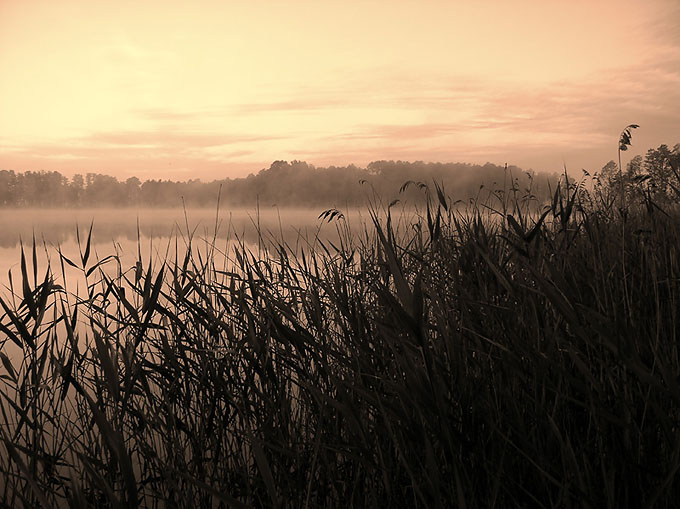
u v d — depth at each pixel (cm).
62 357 228
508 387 165
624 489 141
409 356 146
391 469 170
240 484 212
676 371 149
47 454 208
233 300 265
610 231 252
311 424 215
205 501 204
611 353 164
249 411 221
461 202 286
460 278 221
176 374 241
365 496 182
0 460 196
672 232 230
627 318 150
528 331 185
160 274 233
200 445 219
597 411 138
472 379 169
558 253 204
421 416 141
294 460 207
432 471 132
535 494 159
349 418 160
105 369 186
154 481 211
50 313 354
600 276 190
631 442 148
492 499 138
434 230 231
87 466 137
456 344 160
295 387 260
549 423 151
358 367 186
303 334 208
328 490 197
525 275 210
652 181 273
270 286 270
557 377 167
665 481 120
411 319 133
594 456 157
